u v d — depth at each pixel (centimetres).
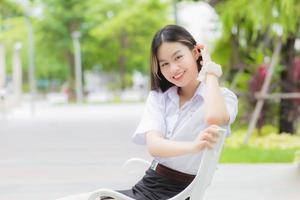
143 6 3434
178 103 254
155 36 248
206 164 224
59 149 986
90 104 3103
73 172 722
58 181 655
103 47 3672
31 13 3478
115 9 3591
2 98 1856
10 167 779
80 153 923
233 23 1047
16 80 2505
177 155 229
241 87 1155
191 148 223
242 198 538
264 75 1045
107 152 928
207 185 237
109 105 2947
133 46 3653
